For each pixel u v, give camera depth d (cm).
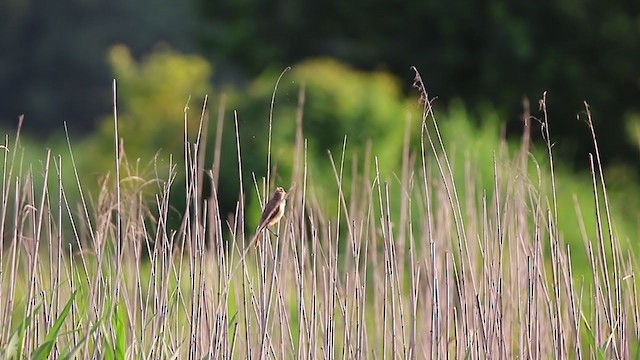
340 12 2969
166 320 795
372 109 1977
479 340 841
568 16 2795
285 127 1883
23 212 849
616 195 2077
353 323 837
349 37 3012
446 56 2886
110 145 2345
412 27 2928
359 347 809
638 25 2827
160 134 2308
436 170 1559
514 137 2681
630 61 2844
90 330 756
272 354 858
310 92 1978
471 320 855
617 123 2898
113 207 817
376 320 905
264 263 789
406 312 1012
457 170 1639
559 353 821
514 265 923
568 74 2850
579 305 860
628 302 929
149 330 848
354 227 830
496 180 841
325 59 2961
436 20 2906
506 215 871
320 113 1961
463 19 2859
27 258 845
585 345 1029
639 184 2766
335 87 1991
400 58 2948
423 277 941
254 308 823
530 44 2811
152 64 2919
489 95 2888
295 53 3059
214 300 820
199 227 802
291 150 1719
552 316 862
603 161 2934
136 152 2317
